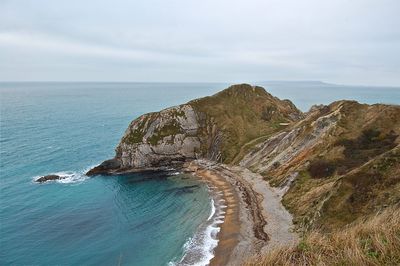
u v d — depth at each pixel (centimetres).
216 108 12150
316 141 8344
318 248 981
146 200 7612
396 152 5394
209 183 8712
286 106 14150
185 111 11588
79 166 10106
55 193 7881
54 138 13562
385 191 4975
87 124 17550
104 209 7031
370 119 7888
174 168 10325
